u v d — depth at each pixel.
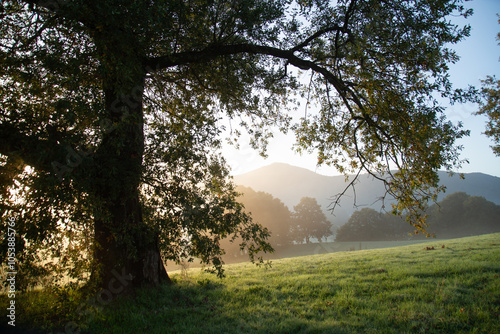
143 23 6.84
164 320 6.95
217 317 7.15
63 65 6.20
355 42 8.78
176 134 7.93
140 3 6.35
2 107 6.38
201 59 9.94
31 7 7.23
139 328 6.36
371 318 6.90
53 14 7.25
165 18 7.64
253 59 11.37
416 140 8.42
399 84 9.34
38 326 6.55
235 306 8.05
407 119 8.85
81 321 6.67
